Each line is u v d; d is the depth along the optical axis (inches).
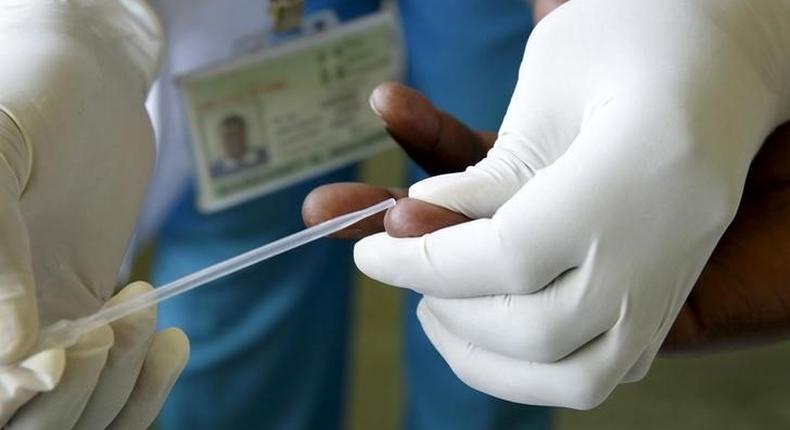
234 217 39.4
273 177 38.0
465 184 27.4
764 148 30.1
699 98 27.1
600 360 27.0
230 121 36.9
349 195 28.2
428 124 29.5
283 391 43.0
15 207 25.9
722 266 29.1
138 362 26.8
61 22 29.3
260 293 40.5
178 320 40.4
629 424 48.8
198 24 36.8
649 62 27.5
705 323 29.0
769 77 28.5
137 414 27.5
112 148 29.1
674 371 51.4
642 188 26.5
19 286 25.6
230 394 42.1
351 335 47.1
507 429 43.5
